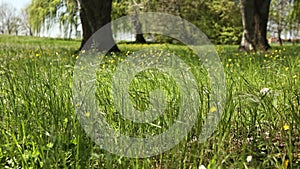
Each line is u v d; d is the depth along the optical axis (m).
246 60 8.09
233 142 2.50
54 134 2.28
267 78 4.70
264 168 2.04
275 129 2.59
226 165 2.09
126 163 2.08
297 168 2.11
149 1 31.75
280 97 3.21
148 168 2.09
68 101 2.74
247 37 16.52
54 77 4.07
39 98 2.93
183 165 2.06
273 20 33.19
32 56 8.25
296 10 23.00
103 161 2.17
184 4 33.78
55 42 26.19
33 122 2.61
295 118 2.40
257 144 2.50
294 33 29.44
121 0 32.56
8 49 12.34
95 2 14.34
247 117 2.88
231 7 35.09
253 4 16.28
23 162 2.08
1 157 2.28
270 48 16.50
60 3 30.56
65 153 2.25
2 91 3.46
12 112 2.83
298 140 2.49
